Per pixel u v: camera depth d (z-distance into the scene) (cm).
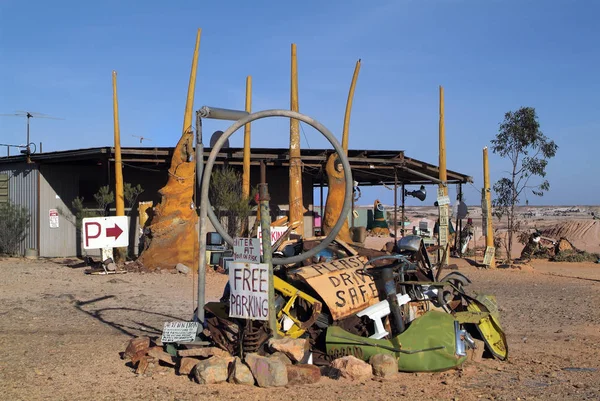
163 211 1959
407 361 762
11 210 2423
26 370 797
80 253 2564
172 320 1180
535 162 2725
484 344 858
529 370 799
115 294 1491
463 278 956
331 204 2258
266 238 766
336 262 856
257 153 2411
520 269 2292
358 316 798
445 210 2216
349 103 2361
